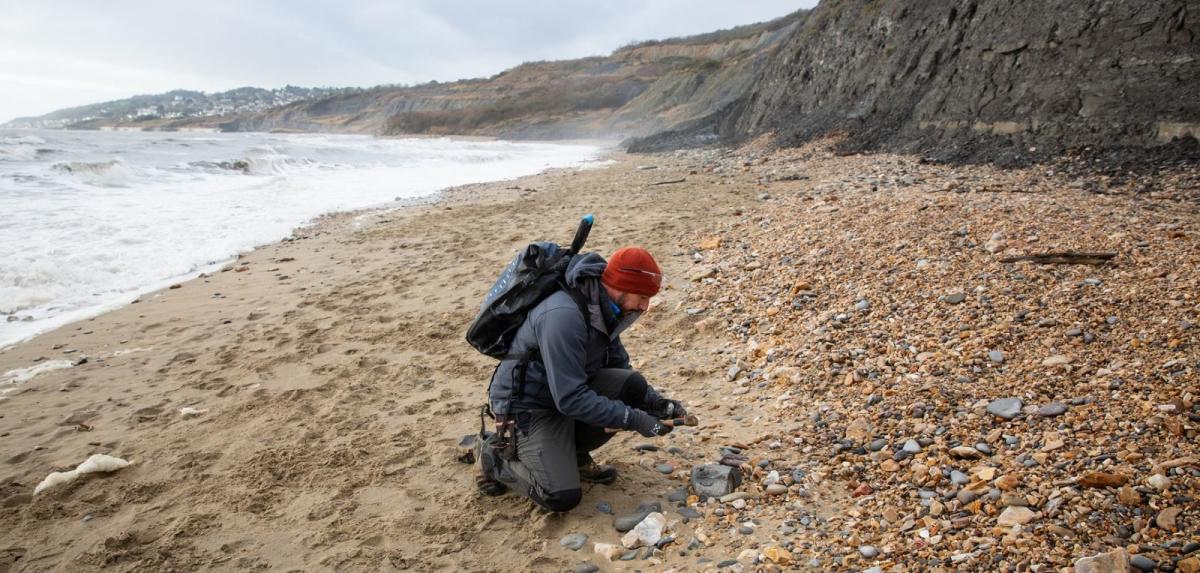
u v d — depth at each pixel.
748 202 10.03
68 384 4.97
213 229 10.51
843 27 20.55
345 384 4.81
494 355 3.03
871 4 19.66
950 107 13.62
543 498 3.04
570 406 2.79
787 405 4.05
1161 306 4.10
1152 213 6.23
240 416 4.37
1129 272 4.64
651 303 6.02
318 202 13.62
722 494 3.21
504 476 3.19
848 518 2.92
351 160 25.58
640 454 3.69
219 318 6.43
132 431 4.21
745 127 24.25
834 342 4.64
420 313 6.25
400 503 3.34
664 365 4.89
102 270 8.12
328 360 5.26
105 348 5.74
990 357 3.99
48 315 6.65
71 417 4.43
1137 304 4.19
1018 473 2.95
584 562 2.83
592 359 2.97
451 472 3.61
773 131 20.59
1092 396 3.41
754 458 3.53
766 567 2.64
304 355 5.38
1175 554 2.32
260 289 7.38
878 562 2.57
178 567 2.90
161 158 22.25
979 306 4.61
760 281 6.01
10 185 13.94
